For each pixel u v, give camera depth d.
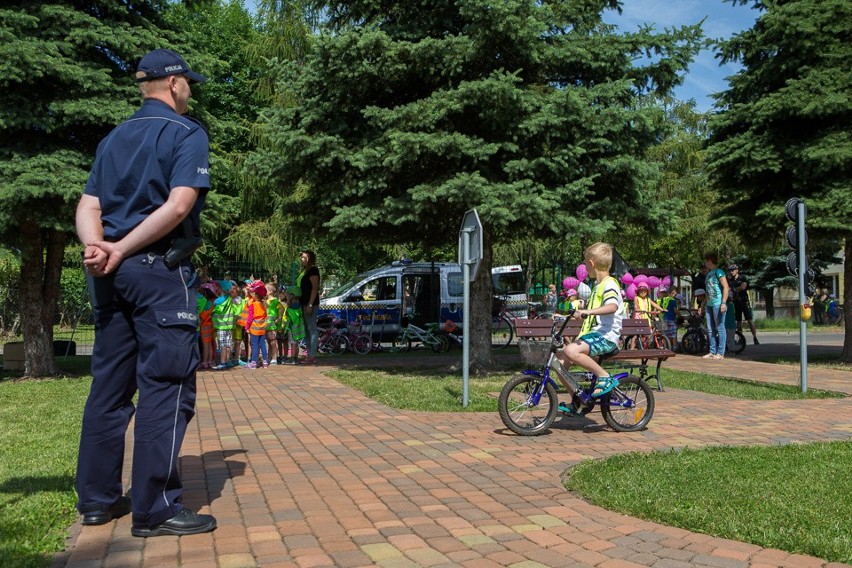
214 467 5.65
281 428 7.42
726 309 16.55
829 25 13.81
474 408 8.55
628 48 12.11
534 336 9.41
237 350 14.88
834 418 8.07
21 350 13.54
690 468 5.43
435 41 11.29
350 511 4.48
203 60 13.38
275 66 12.71
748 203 15.32
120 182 4.02
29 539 3.77
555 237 12.85
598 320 7.12
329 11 13.20
